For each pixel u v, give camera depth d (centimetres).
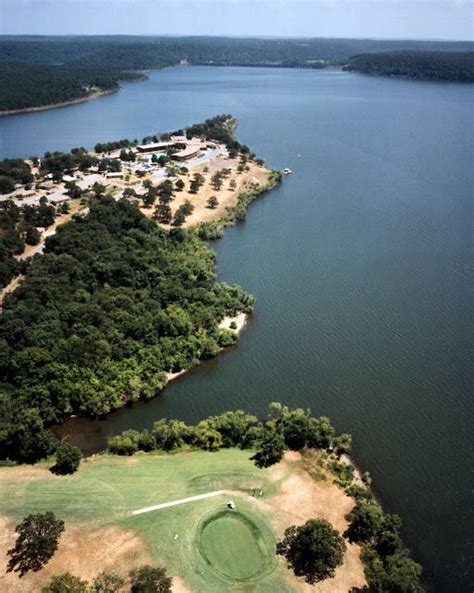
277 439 9919
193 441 10431
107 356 12500
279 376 12656
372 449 10475
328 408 11588
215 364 13188
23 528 8125
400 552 8219
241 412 11000
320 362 13100
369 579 7650
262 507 8975
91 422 11344
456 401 11744
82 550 8200
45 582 7750
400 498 9462
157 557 8094
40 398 11225
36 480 9525
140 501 9038
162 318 13762
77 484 9419
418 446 10562
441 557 8469
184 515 8762
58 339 12838
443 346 13638
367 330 14375
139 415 11538
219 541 8350
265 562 8050
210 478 9512
